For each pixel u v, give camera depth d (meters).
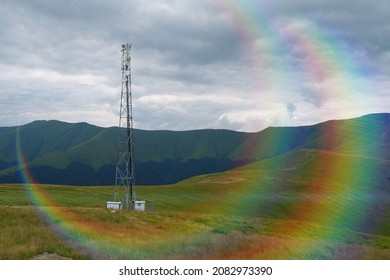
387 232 85.81
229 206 100.31
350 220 95.06
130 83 75.62
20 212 41.50
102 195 98.94
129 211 55.09
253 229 44.97
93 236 31.11
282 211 99.50
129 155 75.06
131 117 75.75
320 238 43.25
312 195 122.81
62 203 72.62
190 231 38.62
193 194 119.25
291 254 29.91
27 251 24.39
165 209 83.31
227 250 28.81
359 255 32.97
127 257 25.09
